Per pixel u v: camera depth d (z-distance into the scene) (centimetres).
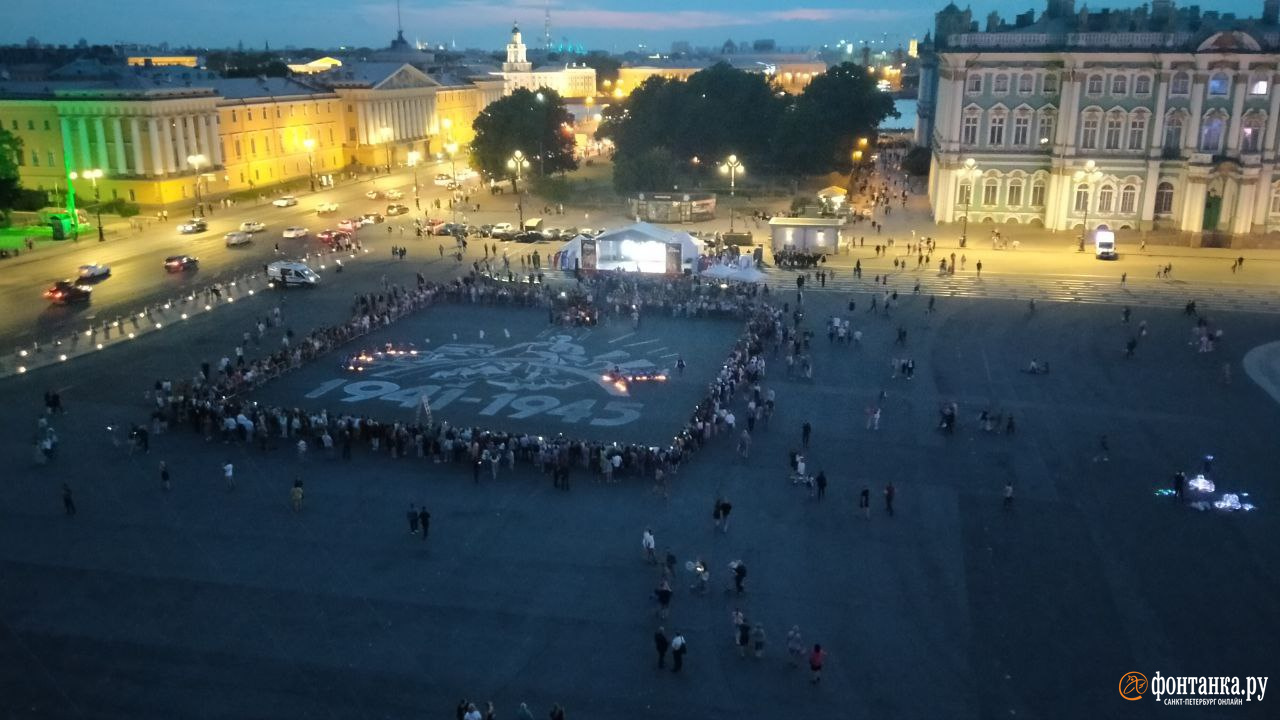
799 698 2889
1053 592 3453
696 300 7394
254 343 6581
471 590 3491
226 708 2841
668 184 12962
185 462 4612
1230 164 9475
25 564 3653
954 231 10488
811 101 14512
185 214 11938
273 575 3591
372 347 6481
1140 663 3045
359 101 16625
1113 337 6700
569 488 4334
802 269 8788
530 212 12244
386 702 2869
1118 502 4166
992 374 5916
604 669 3030
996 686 2936
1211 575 3566
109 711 2825
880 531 3912
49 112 12419
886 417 5191
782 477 4431
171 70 14400
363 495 4262
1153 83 9781
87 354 6347
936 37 14500
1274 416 5191
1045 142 10462
